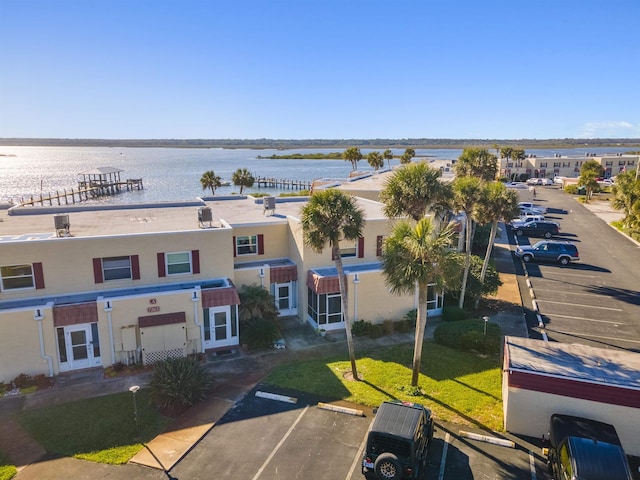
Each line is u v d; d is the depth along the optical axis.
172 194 108.25
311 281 25.38
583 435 14.02
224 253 24.80
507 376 16.67
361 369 21.20
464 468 14.59
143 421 17.05
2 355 19.70
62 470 14.43
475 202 27.03
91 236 22.27
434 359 22.20
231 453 15.27
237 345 23.70
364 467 13.88
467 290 28.39
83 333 20.91
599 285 34.19
